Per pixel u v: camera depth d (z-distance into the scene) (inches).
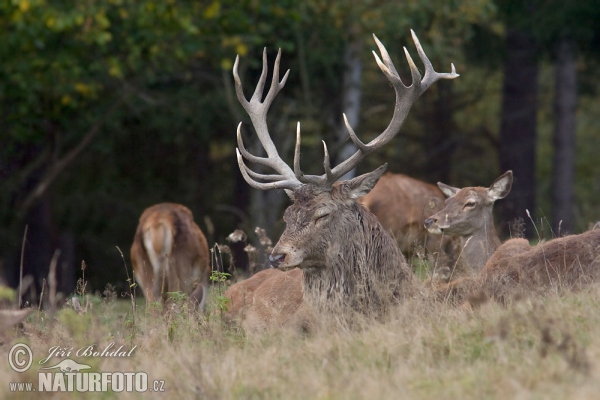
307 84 1893.5
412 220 1094.4
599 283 671.8
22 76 1720.0
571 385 484.7
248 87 1994.3
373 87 2155.5
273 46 1953.7
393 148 2522.1
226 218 2445.9
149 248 1088.2
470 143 2667.3
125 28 1745.8
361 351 595.8
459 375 529.7
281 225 1862.7
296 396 526.9
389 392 511.8
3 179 2102.6
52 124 2032.5
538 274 705.6
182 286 1071.6
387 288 717.3
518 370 513.3
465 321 628.4
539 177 3080.7
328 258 732.0
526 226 2049.7
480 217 964.0
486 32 2390.5
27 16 1610.5
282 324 753.0
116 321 803.4
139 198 2480.3
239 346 683.4
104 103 1993.1
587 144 3125.0
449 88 2539.4
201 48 1768.0
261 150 1999.3
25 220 2139.5
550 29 2177.7
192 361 597.9
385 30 1807.3
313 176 741.3
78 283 852.6
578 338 566.9
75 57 1744.6
